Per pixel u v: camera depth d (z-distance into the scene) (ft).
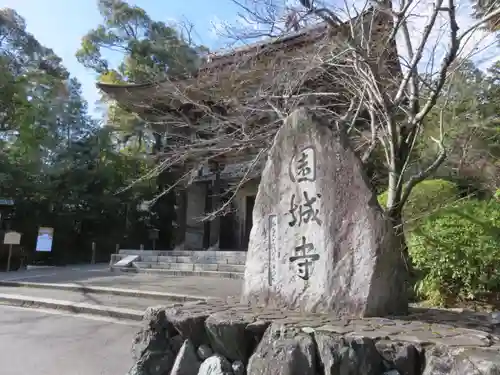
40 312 25.09
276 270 13.92
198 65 30.48
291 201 14.17
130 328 20.86
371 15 19.35
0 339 18.90
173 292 28.37
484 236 17.56
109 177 79.92
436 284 18.58
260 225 14.90
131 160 81.51
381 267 11.74
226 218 63.46
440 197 21.94
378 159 23.82
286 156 14.73
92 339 18.84
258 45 24.35
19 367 15.25
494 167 25.25
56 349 17.35
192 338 11.65
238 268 40.37
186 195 64.85
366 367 8.87
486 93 24.76
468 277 17.71
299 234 13.65
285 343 9.86
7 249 53.42
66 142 82.99
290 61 23.75
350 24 17.57
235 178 59.16
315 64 20.72
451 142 23.16
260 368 10.11
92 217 77.82
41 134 78.54
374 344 9.11
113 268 45.57
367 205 12.27
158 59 49.52
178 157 28.30
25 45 90.53
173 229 83.56
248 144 24.59
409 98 18.78
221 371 10.53
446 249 18.30
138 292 28.48
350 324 10.46
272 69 25.44
